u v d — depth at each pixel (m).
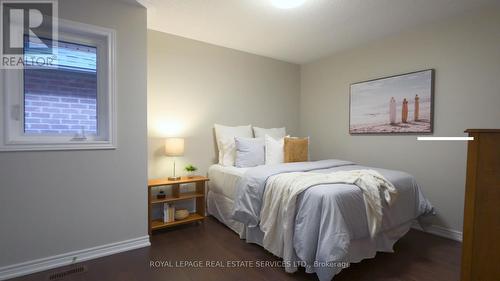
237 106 3.60
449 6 2.31
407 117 2.88
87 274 1.85
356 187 1.89
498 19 2.25
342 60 3.64
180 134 3.10
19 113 1.86
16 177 1.79
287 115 4.19
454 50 2.51
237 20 2.62
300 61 4.14
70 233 1.99
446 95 2.58
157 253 2.19
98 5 2.06
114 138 2.15
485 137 1.19
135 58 2.25
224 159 3.15
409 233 2.71
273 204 2.04
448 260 2.09
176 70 3.05
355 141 3.48
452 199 2.55
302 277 1.83
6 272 1.77
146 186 2.34
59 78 2.03
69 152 1.98
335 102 3.76
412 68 2.84
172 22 2.67
